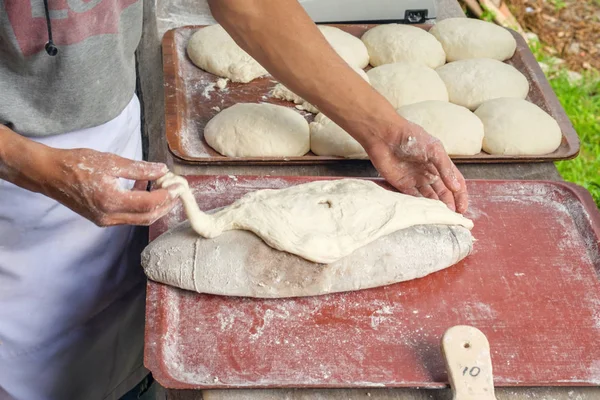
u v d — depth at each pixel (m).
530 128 1.93
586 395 1.31
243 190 1.68
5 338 1.80
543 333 1.41
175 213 1.60
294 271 1.41
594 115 3.91
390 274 1.45
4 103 1.45
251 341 1.35
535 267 1.55
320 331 1.38
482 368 1.23
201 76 2.13
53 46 1.34
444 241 1.50
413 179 1.64
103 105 1.56
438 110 1.96
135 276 1.93
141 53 2.22
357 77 1.56
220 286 1.41
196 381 1.27
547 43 4.40
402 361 1.33
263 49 1.54
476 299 1.47
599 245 1.59
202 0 2.50
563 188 1.73
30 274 1.72
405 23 2.48
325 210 1.48
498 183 1.75
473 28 2.32
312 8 2.36
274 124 1.86
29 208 1.61
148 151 1.96
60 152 1.24
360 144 1.66
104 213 1.24
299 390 1.28
